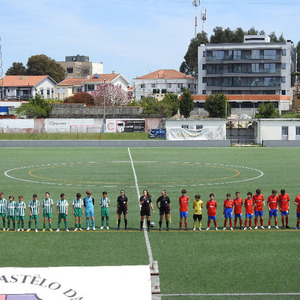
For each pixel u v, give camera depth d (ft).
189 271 62.39
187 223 88.33
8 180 135.64
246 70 403.13
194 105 387.55
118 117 300.20
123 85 486.79
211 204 82.33
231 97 386.52
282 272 62.13
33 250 71.10
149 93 461.37
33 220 90.84
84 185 127.75
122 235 79.51
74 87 465.47
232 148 231.71
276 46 398.83
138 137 258.98
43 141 238.68
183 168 161.07
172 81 476.54
